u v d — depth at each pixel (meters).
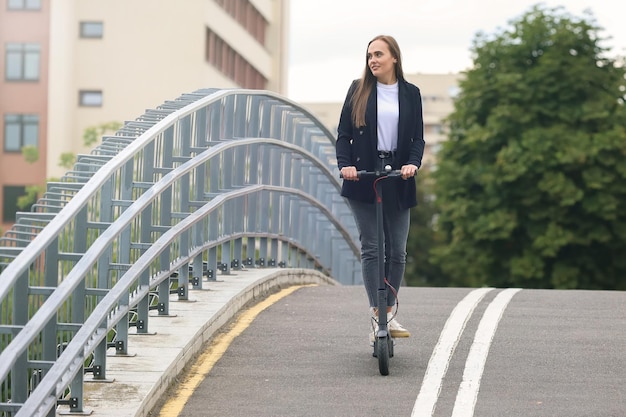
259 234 17.83
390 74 10.87
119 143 12.08
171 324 12.09
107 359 10.68
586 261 50.00
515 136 50.78
